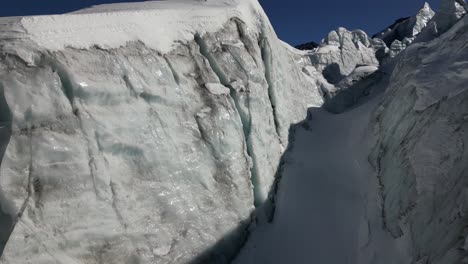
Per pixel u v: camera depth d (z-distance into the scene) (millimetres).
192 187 8695
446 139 8180
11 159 6316
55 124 6867
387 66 19469
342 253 9398
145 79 8445
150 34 9148
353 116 16453
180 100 9125
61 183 6680
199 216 8523
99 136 7395
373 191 10656
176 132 8797
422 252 7324
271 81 12773
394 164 10023
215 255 8461
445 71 9938
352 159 13094
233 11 11828
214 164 9312
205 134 9344
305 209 10727
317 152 13516
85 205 6879
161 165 8281
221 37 11023
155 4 11547
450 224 6840
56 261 6312
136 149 7941
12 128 6445
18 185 6277
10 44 6883
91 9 10648
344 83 19375
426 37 18172
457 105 8422
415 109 9820
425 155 8430
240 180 9617
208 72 10211
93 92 7430
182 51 9773
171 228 7996
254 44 12047
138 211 7637
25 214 6195
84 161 7043
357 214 10484
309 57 26438
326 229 10133
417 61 11711
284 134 12945
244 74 10969
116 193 7395
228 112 9914
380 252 8648
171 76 9102
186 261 7914
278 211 10453
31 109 6609
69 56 7367
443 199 7406
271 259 9242
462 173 7195
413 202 8219
